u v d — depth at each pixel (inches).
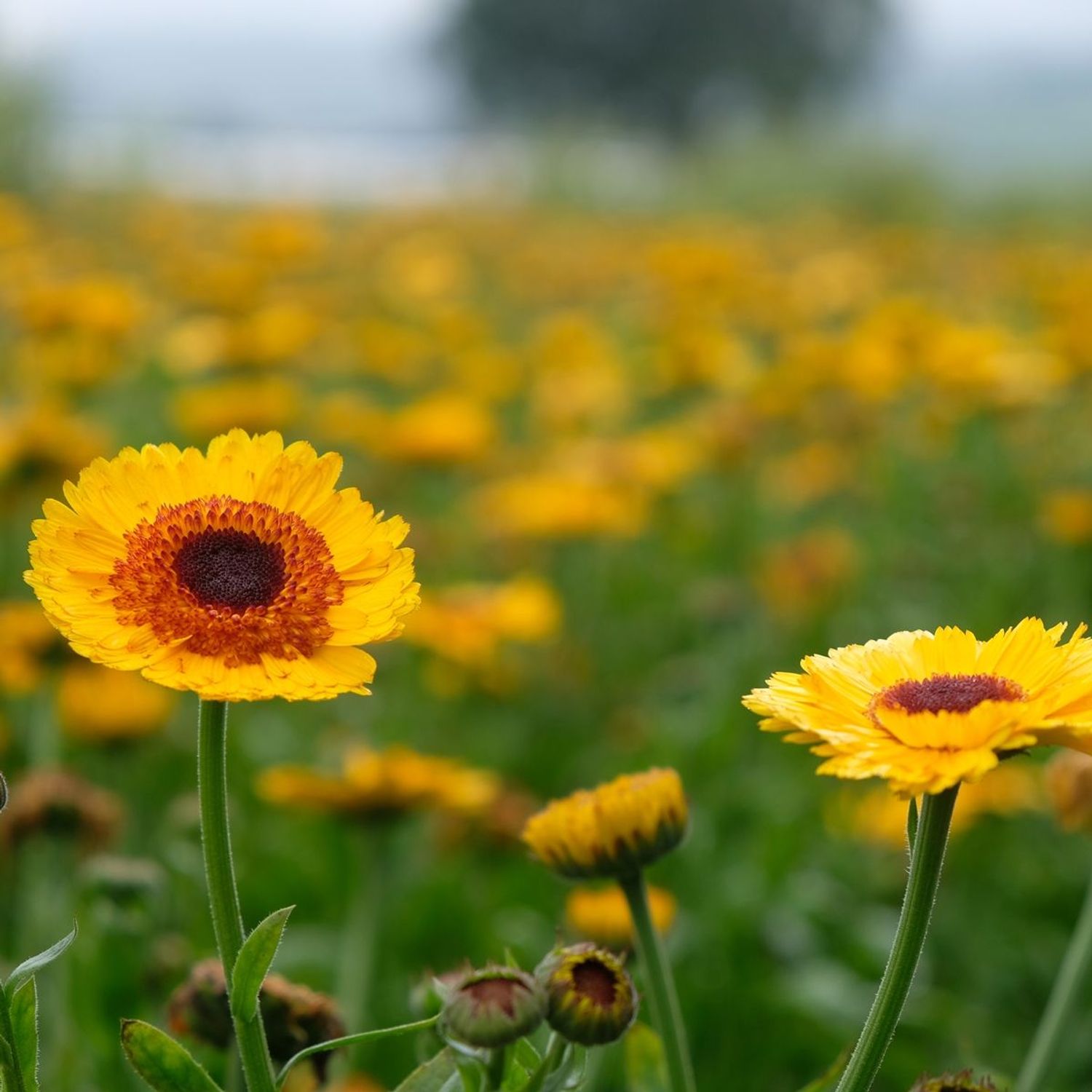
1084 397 283.3
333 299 358.6
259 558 52.8
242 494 55.5
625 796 68.3
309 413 253.9
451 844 135.9
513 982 52.8
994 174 782.5
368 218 581.9
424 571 211.8
